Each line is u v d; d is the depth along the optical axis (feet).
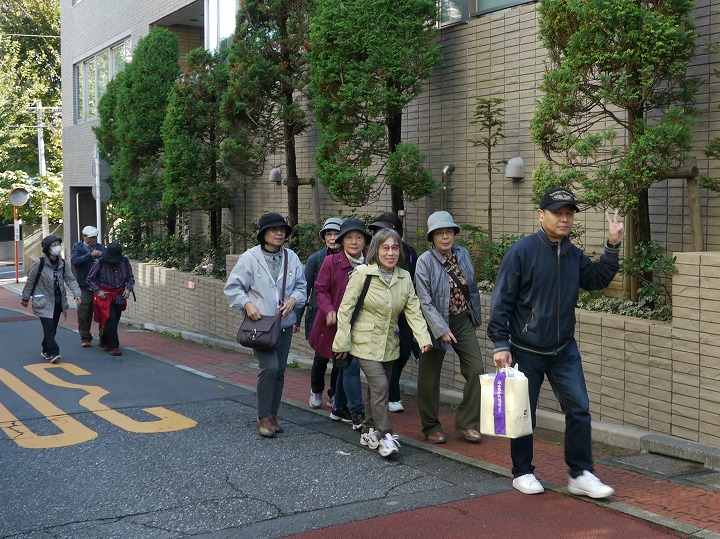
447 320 21.83
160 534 15.72
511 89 31.53
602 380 22.77
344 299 21.21
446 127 34.68
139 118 56.70
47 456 21.20
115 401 28.48
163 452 21.54
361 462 20.49
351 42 31.37
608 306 24.21
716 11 23.99
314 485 18.62
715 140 22.65
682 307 20.53
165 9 62.13
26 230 114.42
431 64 31.65
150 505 17.38
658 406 21.25
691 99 23.53
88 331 44.01
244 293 23.00
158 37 57.57
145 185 57.11
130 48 69.77
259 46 41.34
